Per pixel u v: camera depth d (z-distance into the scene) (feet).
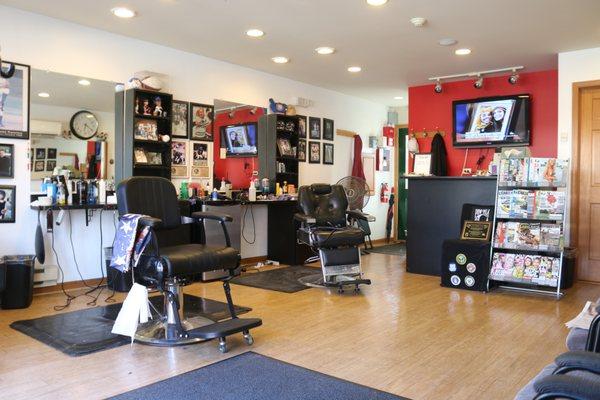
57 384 7.40
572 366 3.82
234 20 13.29
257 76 19.03
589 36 14.58
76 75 13.78
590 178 16.26
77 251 13.97
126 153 14.55
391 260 19.90
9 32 12.50
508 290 14.26
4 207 12.62
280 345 9.25
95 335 9.64
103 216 14.46
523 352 8.95
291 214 18.45
